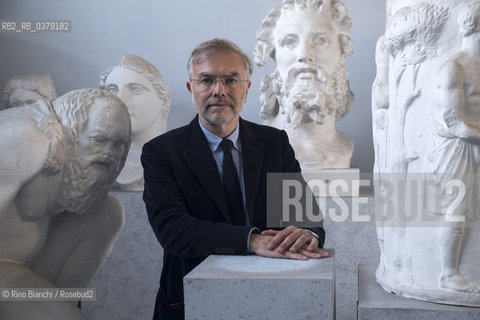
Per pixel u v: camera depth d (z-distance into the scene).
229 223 2.21
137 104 4.57
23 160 2.51
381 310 1.82
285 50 4.27
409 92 1.92
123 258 4.16
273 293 1.56
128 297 4.16
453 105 1.82
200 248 1.97
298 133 4.31
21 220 2.68
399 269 1.99
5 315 2.65
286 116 4.29
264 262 1.79
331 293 1.53
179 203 2.17
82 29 5.99
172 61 5.80
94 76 5.98
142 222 4.14
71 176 2.72
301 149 4.24
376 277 2.19
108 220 3.04
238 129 2.35
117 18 5.90
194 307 1.59
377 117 2.22
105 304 4.19
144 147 2.33
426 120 1.89
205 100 2.21
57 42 6.03
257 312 1.57
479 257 1.84
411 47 1.91
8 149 2.49
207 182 2.21
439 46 1.87
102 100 2.79
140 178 4.53
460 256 1.85
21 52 6.10
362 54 5.40
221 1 5.70
